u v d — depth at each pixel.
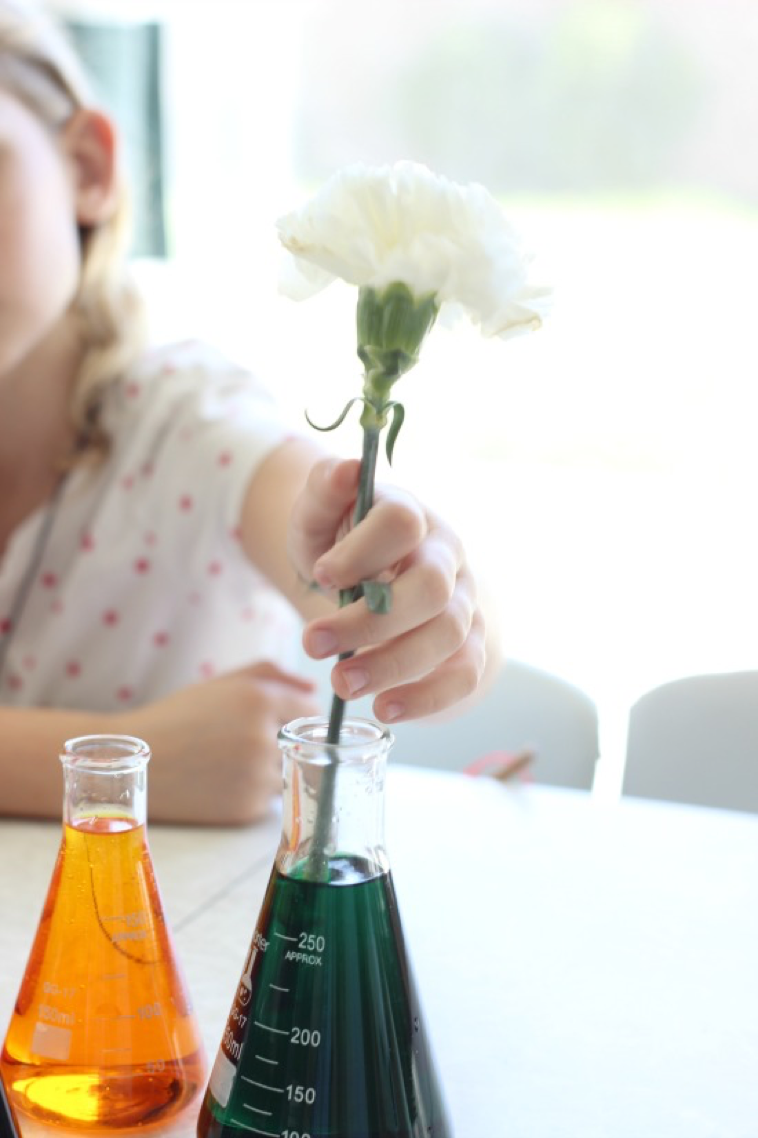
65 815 0.75
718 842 1.12
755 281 3.27
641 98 3.04
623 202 3.15
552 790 1.21
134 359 1.58
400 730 1.54
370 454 0.70
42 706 1.54
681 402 3.51
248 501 1.40
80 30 2.52
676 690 1.39
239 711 1.13
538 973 0.93
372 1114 0.68
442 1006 0.89
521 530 3.63
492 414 3.60
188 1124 0.77
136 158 2.58
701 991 0.91
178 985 0.76
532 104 3.05
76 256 1.48
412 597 0.77
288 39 3.02
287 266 0.72
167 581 1.51
